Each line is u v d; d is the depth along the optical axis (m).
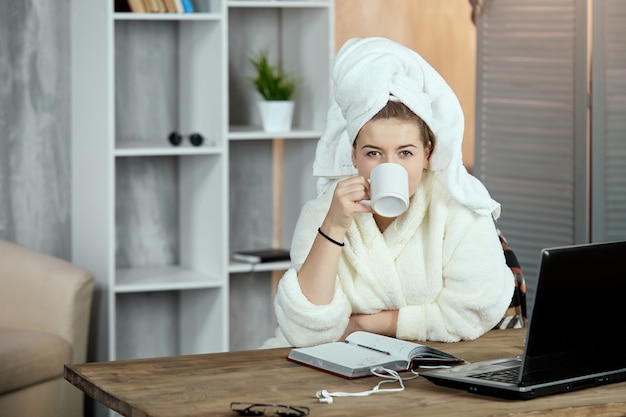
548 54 4.57
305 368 1.91
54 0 4.30
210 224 4.27
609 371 1.83
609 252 1.80
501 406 1.65
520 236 4.75
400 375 1.87
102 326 4.13
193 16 4.04
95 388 1.78
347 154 2.28
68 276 3.79
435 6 4.88
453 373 1.81
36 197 4.36
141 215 4.52
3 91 4.27
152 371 1.88
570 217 4.55
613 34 4.41
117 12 4.02
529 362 1.70
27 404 3.58
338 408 1.63
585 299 1.77
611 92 4.43
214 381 1.81
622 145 4.44
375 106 2.03
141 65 4.42
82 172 4.27
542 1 4.57
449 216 2.19
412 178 2.07
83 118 4.23
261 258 4.33
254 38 4.59
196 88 4.32
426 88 2.12
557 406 1.66
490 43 4.79
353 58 2.10
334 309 2.10
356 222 2.20
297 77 4.50
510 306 2.50
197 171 4.36
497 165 4.82
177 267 4.54
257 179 4.67
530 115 4.66
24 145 4.32
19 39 4.27
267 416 1.57
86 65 4.17
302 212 2.32
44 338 3.68
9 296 3.86
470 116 5.01
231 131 4.24
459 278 2.14
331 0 4.25
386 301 2.20
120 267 4.50
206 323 4.35
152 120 4.46
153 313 4.59
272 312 4.80
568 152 4.54
